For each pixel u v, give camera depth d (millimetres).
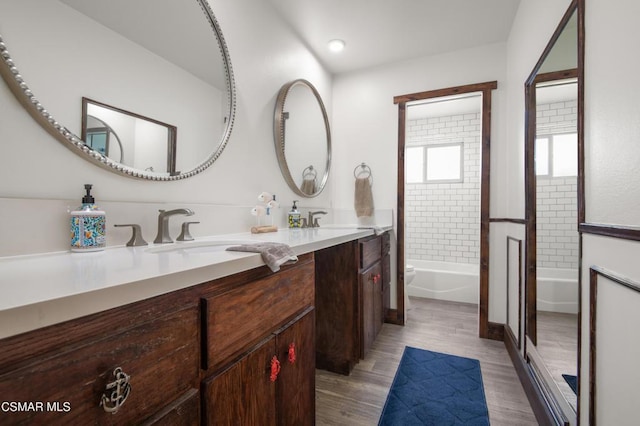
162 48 1178
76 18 898
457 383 1707
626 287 753
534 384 1478
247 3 1696
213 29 1425
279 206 2016
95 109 947
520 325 1844
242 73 1653
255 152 1770
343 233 1614
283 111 2023
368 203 2729
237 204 1615
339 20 2115
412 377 1767
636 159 728
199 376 618
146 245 1039
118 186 1036
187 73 1288
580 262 1019
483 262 2373
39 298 376
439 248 4129
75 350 403
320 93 2682
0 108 755
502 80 2387
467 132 4012
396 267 2689
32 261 704
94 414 420
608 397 835
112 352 449
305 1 1911
